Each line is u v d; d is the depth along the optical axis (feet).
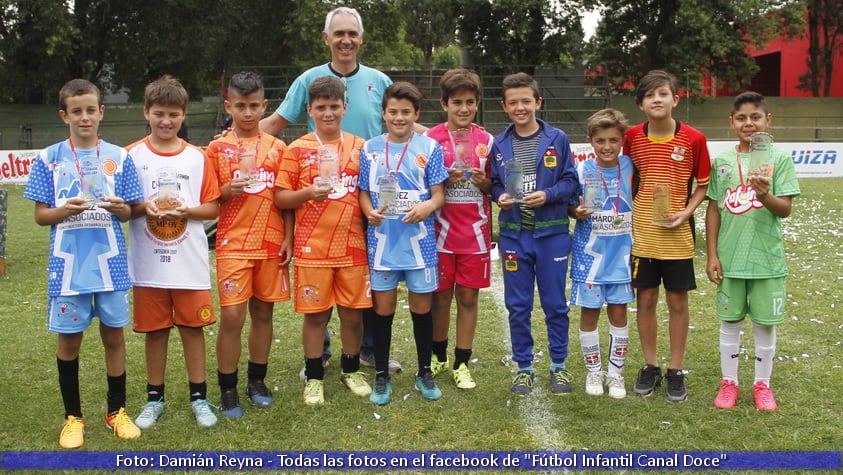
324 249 12.70
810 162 61.00
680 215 12.67
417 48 130.52
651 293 13.26
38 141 74.74
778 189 12.19
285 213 13.14
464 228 13.48
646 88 12.74
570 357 15.72
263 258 12.55
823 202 42.24
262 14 82.58
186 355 12.37
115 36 77.41
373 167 12.89
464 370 14.01
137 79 82.48
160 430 11.94
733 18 76.48
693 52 77.46
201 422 12.09
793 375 14.17
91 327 17.72
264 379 13.92
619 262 13.17
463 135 12.85
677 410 12.59
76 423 11.55
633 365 15.07
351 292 12.96
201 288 11.99
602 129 12.85
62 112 11.19
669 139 12.82
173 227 11.71
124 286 11.45
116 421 11.80
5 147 73.77
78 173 11.12
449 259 13.67
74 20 70.69
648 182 12.96
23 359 15.66
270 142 12.84
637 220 13.10
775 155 12.37
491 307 20.11
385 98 12.91
